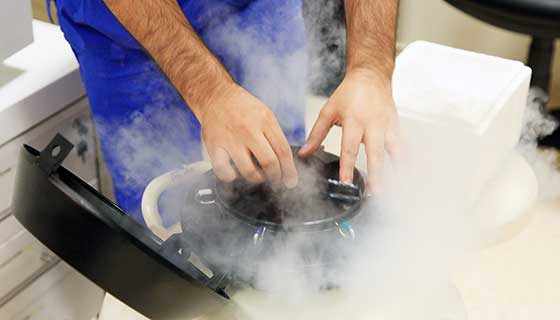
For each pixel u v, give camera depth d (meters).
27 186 0.46
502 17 0.94
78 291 0.93
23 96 0.77
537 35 0.95
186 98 0.61
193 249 0.51
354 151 0.57
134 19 0.64
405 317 0.53
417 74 0.75
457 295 0.61
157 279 0.45
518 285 0.67
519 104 0.77
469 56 0.79
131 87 0.85
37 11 1.39
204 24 0.84
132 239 0.44
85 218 0.43
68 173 0.48
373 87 0.62
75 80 0.84
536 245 0.73
